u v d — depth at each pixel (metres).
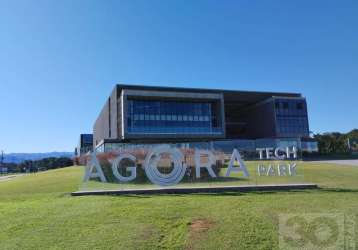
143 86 74.94
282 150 18.34
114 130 77.19
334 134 89.31
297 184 15.77
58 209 11.21
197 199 12.63
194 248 7.53
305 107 83.94
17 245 7.85
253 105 92.06
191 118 74.19
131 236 8.26
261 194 13.91
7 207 11.90
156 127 70.94
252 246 7.59
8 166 115.00
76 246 7.71
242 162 16.89
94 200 12.84
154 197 13.45
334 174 22.95
